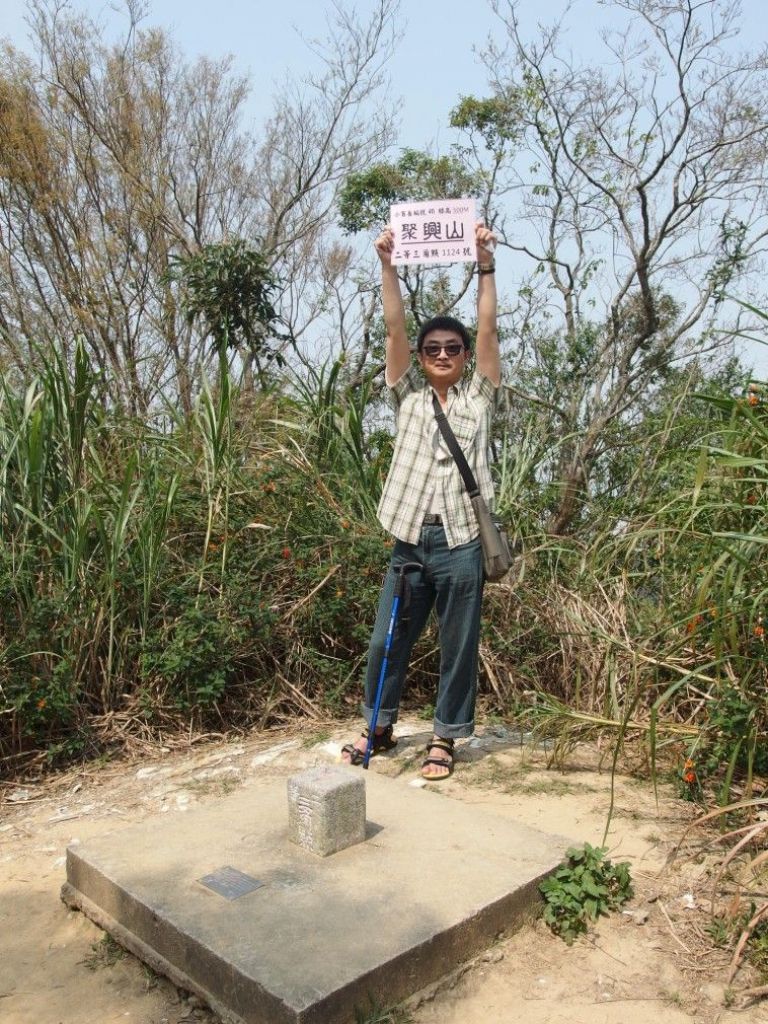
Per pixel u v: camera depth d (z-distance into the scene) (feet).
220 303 34.32
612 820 11.38
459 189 48.14
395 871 9.39
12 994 8.56
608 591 16.35
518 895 9.09
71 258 56.18
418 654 17.13
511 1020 7.90
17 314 51.70
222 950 8.01
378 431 22.77
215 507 17.54
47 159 54.65
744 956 8.57
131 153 57.41
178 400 21.97
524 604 16.89
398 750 14.08
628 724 12.81
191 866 9.52
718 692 11.61
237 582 16.43
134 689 15.48
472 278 49.01
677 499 13.24
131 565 15.89
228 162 64.08
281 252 62.34
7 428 15.87
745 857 10.21
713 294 39.73
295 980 7.58
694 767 11.60
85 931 9.50
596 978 8.40
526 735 14.88
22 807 12.73
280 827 10.44
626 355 39.91
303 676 16.75
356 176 48.60
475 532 12.76
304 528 17.84
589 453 20.74
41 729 14.17
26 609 14.76
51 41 56.95
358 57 63.21
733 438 11.04
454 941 8.41
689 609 12.78
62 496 15.69
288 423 19.33
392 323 12.95
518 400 37.35
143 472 17.46
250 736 15.31
